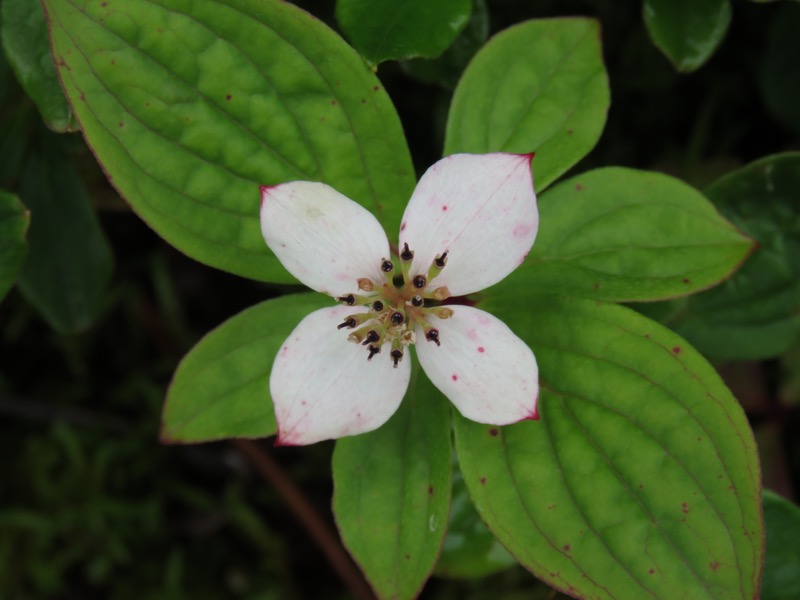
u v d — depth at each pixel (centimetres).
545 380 10
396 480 10
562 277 10
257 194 10
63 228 12
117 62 9
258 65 10
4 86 12
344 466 10
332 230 9
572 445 9
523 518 9
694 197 10
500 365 9
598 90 10
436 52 10
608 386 9
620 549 9
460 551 11
